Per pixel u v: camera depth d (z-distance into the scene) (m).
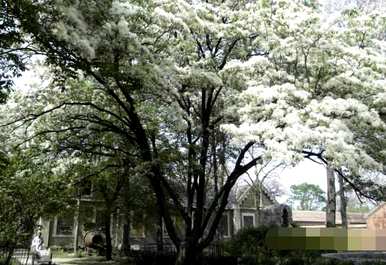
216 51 13.22
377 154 10.16
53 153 14.40
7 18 8.37
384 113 10.50
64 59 9.35
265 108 9.57
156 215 22.31
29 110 14.80
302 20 10.32
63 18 8.78
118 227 28.94
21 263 15.25
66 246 31.05
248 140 9.31
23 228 12.22
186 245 13.34
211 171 18.86
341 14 10.72
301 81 10.79
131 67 10.18
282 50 10.63
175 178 16.16
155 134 14.02
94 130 13.62
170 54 11.73
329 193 20.52
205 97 13.67
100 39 9.44
